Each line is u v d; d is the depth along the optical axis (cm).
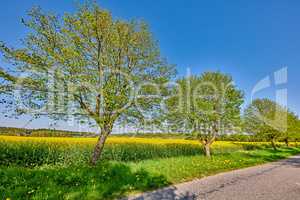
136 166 1280
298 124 5478
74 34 1255
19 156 1686
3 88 1160
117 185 947
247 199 878
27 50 1234
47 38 1269
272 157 3075
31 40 1245
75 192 820
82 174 1014
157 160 1691
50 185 859
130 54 1409
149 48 1434
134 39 1402
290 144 7456
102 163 1324
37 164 1638
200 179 1245
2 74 1143
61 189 833
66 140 2538
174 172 1283
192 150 2878
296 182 1288
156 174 1173
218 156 2355
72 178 960
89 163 1351
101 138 1375
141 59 1410
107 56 1345
